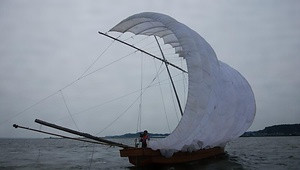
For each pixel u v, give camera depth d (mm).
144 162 22453
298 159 37125
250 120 34438
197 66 21797
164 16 24672
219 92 24641
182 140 21062
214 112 23969
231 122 27656
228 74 30219
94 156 49875
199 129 22094
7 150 75125
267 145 87750
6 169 28906
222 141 30297
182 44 22688
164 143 21219
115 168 28531
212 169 23844
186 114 20812
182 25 24391
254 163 31500
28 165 32875
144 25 26703
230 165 27703
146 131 24578
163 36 28641
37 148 90312
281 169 26859
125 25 26812
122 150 22781
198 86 21359
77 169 28344
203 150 27625
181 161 24344
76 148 92438
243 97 31188
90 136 21953
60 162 37000
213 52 25766
